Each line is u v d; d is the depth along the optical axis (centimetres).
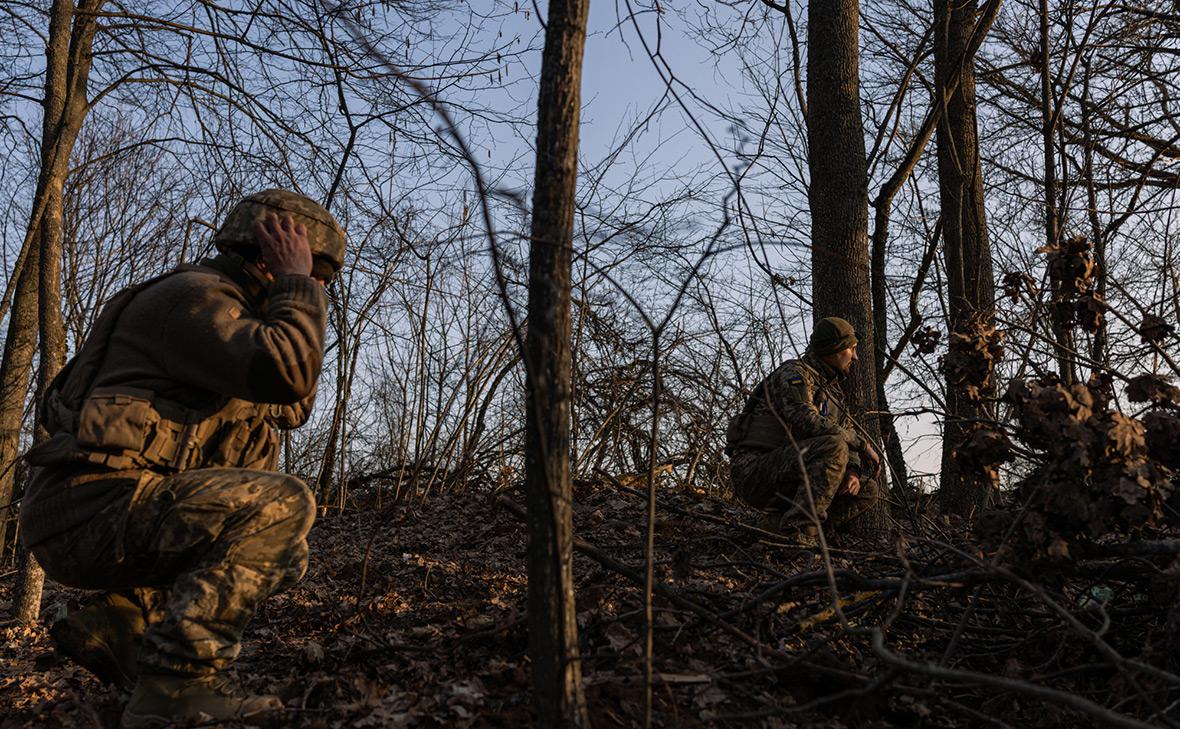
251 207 291
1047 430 302
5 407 593
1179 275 716
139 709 253
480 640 333
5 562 685
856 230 575
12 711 308
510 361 777
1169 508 311
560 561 216
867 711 287
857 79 596
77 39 580
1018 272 427
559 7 230
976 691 314
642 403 644
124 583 272
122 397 257
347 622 377
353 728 266
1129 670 235
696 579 413
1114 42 797
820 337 527
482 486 797
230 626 261
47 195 533
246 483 269
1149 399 336
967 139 798
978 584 314
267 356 255
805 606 361
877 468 527
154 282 276
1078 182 826
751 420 534
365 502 802
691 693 284
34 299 602
